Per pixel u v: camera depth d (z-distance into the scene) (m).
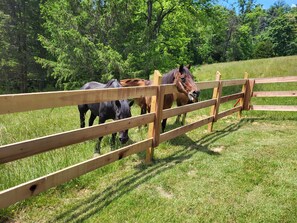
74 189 3.07
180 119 7.15
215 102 5.60
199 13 12.21
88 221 2.47
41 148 2.22
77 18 10.98
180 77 4.09
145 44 11.12
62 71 11.04
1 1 15.20
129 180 3.32
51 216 2.54
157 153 4.34
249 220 2.54
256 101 9.11
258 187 3.17
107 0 10.84
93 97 2.65
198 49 28.83
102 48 10.34
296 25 44.56
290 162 3.92
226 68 16.33
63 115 7.37
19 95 1.96
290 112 7.42
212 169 3.69
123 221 2.49
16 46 15.92
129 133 5.54
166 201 2.85
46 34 15.69
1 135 4.84
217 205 2.79
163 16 12.41
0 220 2.43
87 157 3.98
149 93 3.54
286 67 13.99
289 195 2.98
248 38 42.66
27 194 2.18
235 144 4.84
